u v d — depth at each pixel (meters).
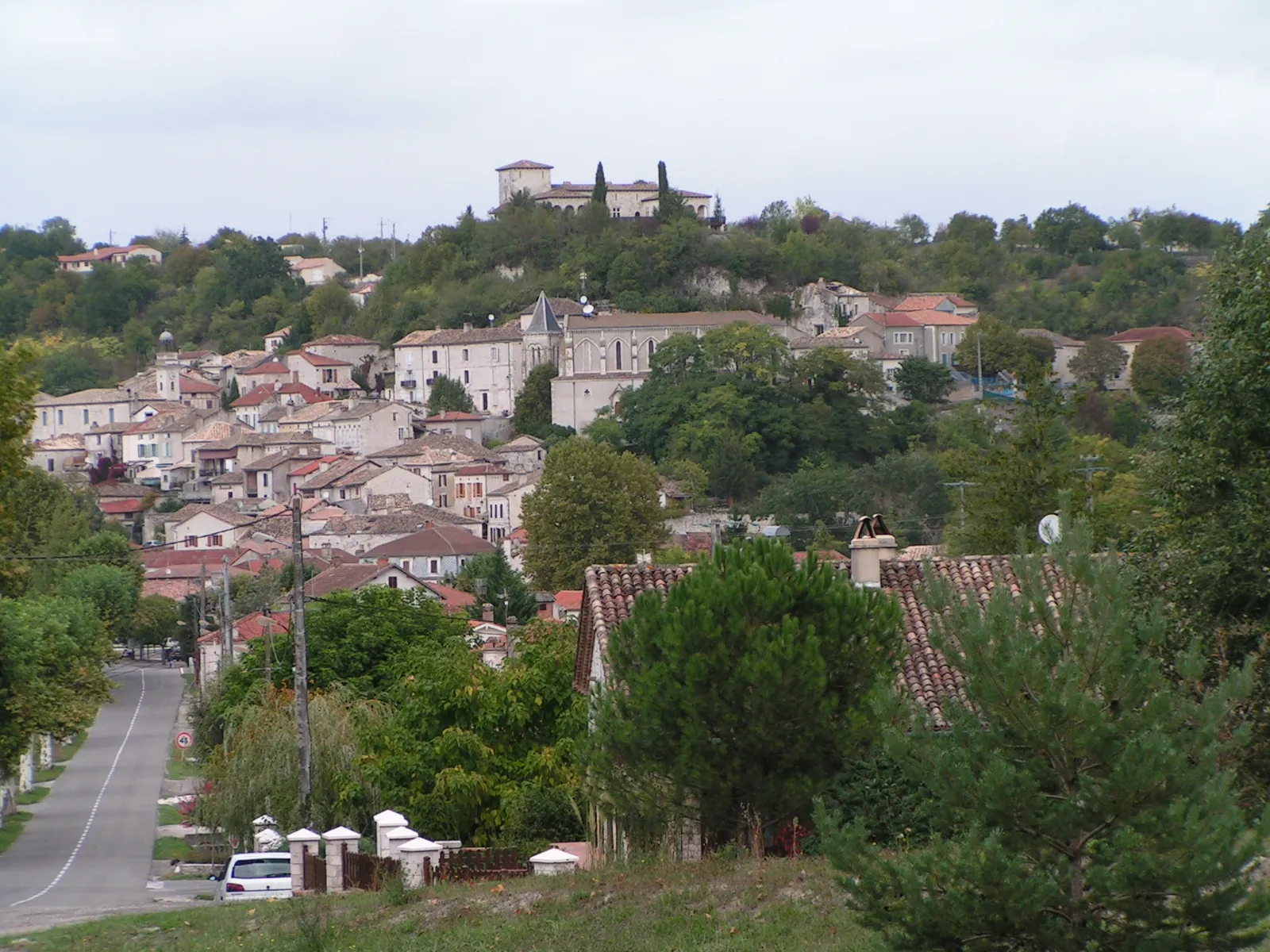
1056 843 21.80
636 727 31.73
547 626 54.69
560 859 34.81
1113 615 22.09
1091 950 21.02
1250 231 40.88
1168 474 38.84
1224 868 20.72
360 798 51.38
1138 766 21.03
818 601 31.94
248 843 55.28
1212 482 37.75
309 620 76.50
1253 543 33.84
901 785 31.36
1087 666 22.14
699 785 31.52
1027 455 58.69
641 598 33.59
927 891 21.73
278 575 153.12
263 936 33.25
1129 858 20.81
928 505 187.25
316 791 53.78
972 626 22.36
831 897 28.67
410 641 77.69
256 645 79.88
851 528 179.88
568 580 162.50
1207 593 33.66
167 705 126.25
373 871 37.09
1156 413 41.41
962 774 21.75
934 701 36.47
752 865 30.97
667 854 34.19
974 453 60.06
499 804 45.44
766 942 27.33
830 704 31.05
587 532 166.00
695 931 28.48
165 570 174.25
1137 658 22.11
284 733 55.19
